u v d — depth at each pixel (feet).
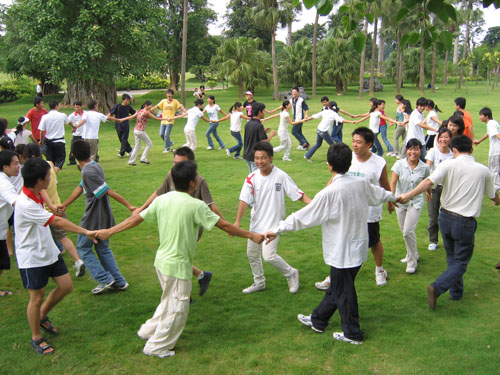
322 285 16.48
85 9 63.82
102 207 15.61
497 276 17.43
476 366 11.81
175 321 12.19
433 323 14.05
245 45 122.01
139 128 37.70
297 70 138.21
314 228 23.40
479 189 14.20
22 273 12.48
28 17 65.67
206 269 18.37
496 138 25.27
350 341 12.98
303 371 11.71
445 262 18.86
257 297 15.96
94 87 80.07
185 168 12.09
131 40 67.21
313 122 68.08
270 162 15.28
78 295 16.15
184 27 83.71
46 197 16.29
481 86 169.48
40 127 32.58
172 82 145.28
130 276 17.74
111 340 13.25
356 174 12.74
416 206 17.15
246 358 12.34
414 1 10.82
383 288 16.55
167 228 12.14
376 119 39.37
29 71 111.34
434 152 19.93
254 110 26.99
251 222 15.80
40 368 11.94
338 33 137.49
